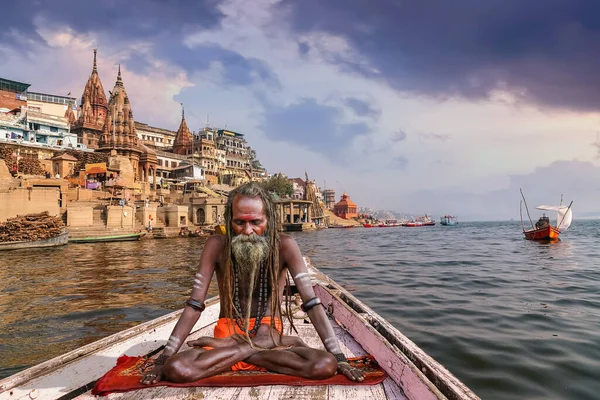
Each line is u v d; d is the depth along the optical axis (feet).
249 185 9.51
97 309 33.04
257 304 9.72
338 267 61.21
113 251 100.32
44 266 67.10
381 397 7.95
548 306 30.30
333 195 545.44
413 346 11.02
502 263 63.87
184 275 54.60
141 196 188.34
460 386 8.01
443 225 464.65
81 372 9.45
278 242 9.77
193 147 298.76
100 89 264.93
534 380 16.21
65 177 172.04
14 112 195.93
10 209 115.65
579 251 87.56
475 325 24.72
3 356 21.97
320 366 8.23
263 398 7.86
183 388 8.35
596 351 19.60
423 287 40.04
